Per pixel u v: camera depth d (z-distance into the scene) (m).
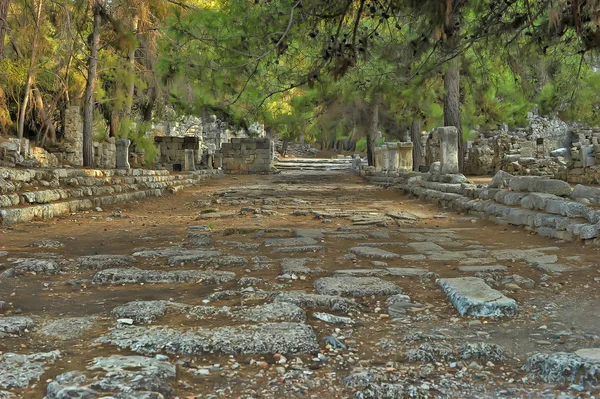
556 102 24.14
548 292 4.76
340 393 2.72
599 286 4.91
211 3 17.80
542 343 3.44
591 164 16.41
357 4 9.91
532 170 24.11
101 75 23.59
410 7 9.58
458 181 14.41
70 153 23.41
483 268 5.62
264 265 6.00
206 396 2.65
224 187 23.53
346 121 30.05
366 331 3.71
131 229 9.34
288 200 16.28
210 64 11.95
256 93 12.99
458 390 2.76
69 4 17.52
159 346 3.25
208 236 8.42
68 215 11.10
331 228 9.55
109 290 4.86
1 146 16.73
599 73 19.77
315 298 4.34
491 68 19.56
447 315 4.07
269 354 3.22
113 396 2.47
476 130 35.22
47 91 24.16
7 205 9.67
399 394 2.66
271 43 10.65
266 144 36.06
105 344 3.30
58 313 4.10
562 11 8.80
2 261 6.11
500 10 10.35
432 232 8.92
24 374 2.79
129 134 26.19
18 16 18.58
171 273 5.34
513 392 2.73
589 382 2.78
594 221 7.20
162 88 26.14
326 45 10.31
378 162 28.23
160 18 18.80
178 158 36.03
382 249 7.07
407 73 15.31
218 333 3.45
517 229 8.97
